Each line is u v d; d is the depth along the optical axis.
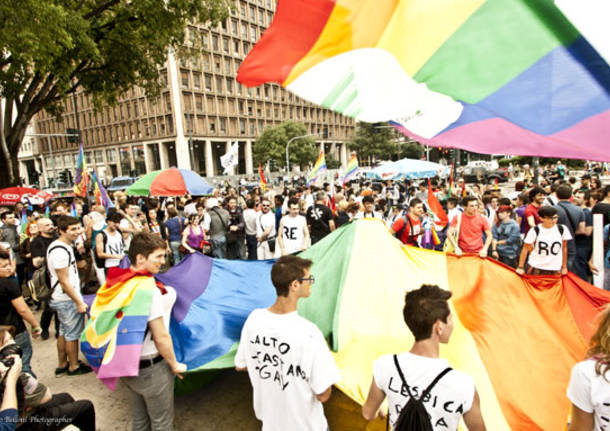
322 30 2.08
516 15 1.73
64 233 4.01
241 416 3.43
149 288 2.43
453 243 6.35
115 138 62.03
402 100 1.96
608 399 1.61
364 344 2.99
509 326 3.28
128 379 2.46
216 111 59.38
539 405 2.74
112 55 13.20
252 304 3.97
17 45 7.93
